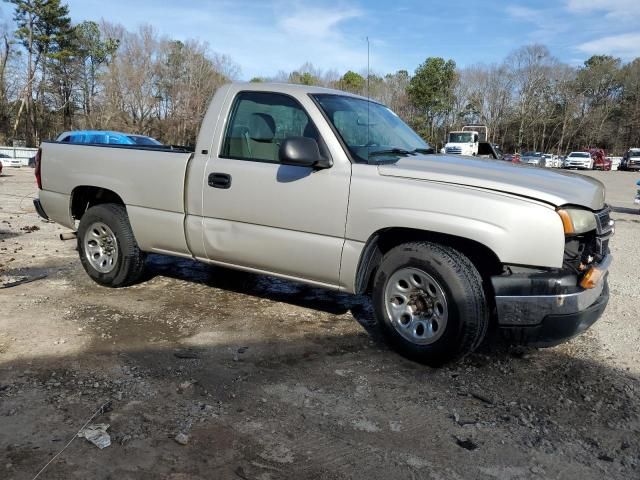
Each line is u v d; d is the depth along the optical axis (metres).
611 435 2.86
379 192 3.57
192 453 2.58
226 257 4.29
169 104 50.25
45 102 57.53
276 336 4.11
